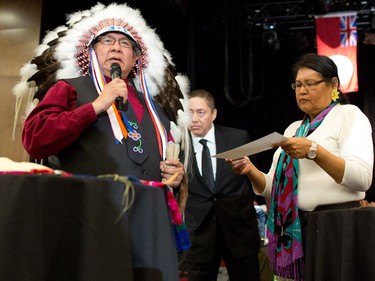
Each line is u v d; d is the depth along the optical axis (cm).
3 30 455
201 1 663
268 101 801
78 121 164
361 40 703
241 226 295
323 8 641
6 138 405
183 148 229
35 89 212
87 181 116
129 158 176
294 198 220
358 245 160
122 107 182
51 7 488
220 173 301
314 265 186
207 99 320
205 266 291
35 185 114
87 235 113
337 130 222
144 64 222
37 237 112
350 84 620
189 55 630
